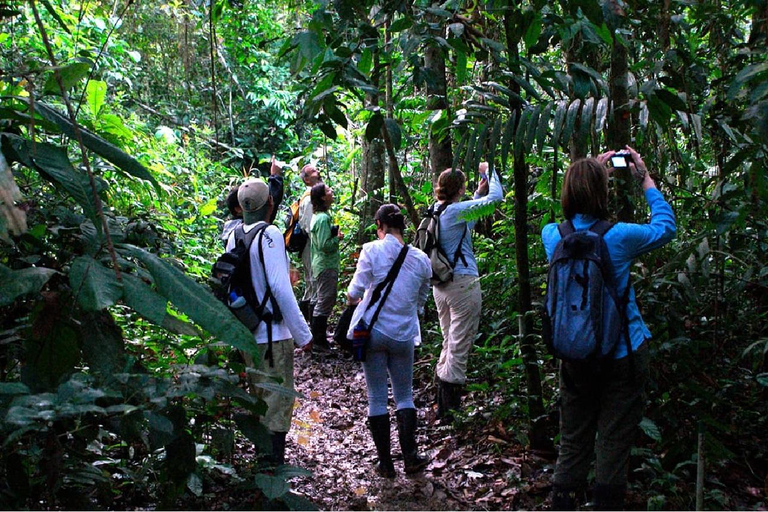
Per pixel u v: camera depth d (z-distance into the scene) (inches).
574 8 117.6
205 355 123.8
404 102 258.8
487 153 144.9
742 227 135.6
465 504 139.3
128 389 89.7
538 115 125.6
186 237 268.4
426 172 301.4
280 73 481.4
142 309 84.3
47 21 249.8
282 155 491.8
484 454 158.4
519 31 130.6
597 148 165.0
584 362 111.4
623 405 113.1
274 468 101.8
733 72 150.9
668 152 179.9
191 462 96.6
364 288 159.3
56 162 89.7
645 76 161.6
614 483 112.8
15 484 85.7
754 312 153.0
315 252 266.2
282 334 142.8
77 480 97.1
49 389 84.9
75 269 83.9
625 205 147.4
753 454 139.8
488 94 131.2
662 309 136.9
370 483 153.5
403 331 158.9
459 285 181.3
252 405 97.6
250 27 401.4
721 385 140.4
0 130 99.5
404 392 162.6
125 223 138.6
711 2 156.9
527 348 148.8
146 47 389.1
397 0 132.9
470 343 182.9
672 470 134.6
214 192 359.9
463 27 135.4
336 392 228.4
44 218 113.0
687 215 158.4
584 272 111.3
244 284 141.3
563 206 119.3
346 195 374.6
